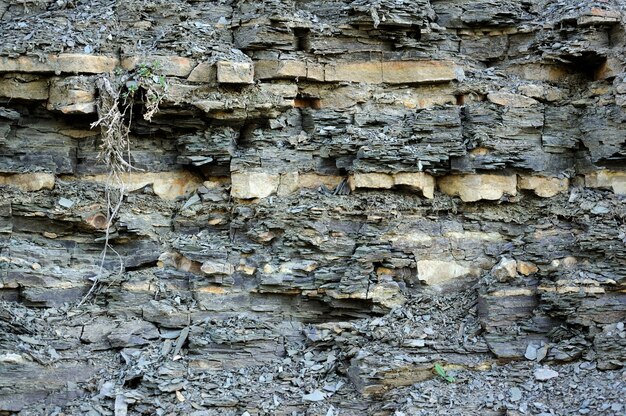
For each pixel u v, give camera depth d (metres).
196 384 7.42
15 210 8.00
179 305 7.98
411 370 7.30
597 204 8.16
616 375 7.04
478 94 8.61
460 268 8.17
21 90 8.04
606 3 8.59
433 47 8.66
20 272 7.81
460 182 8.38
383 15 8.46
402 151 8.17
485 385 7.20
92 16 8.35
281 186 8.38
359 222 8.22
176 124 8.35
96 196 8.18
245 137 8.56
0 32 8.14
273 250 8.16
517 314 7.64
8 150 8.12
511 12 8.77
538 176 8.40
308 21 8.50
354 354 7.55
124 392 7.27
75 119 8.24
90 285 8.06
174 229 8.44
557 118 8.55
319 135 8.48
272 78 8.41
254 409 7.25
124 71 8.12
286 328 8.01
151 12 8.60
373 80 8.61
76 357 7.60
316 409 7.20
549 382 7.14
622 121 8.23
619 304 7.41
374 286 7.89
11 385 7.20
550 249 7.87
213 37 8.44
